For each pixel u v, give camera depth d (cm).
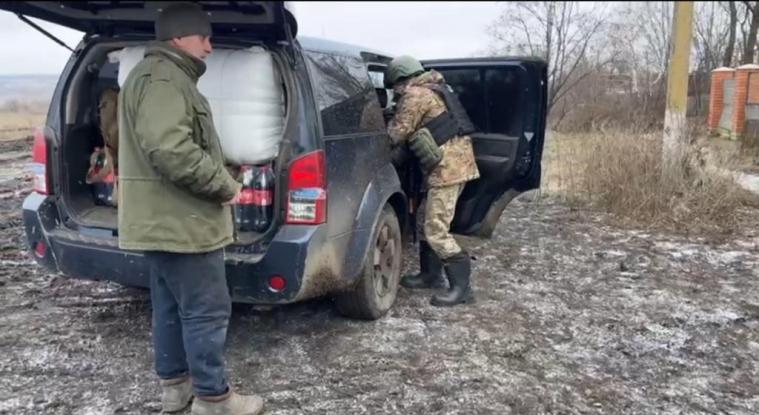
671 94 668
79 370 280
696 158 673
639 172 657
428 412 256
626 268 462
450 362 299
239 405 241
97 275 289
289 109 271
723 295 408
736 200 654
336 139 290
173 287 226
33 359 288
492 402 265
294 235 268
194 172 205
